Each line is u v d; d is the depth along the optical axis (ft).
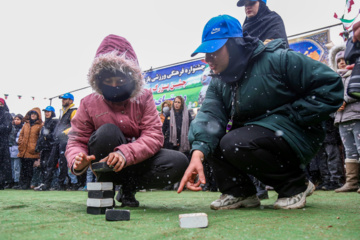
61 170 17.40
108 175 6.43
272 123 5.60
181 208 6.31
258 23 9.25
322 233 3.45
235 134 5.67
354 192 10.70
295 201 5.63
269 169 5.61
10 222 4.32
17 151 21.72
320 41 17.02
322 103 5.31
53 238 3.23
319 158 13.79
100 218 4.70
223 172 6.16
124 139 6.19
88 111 6.33
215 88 6.60
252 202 6.20
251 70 5.84
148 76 23.89
